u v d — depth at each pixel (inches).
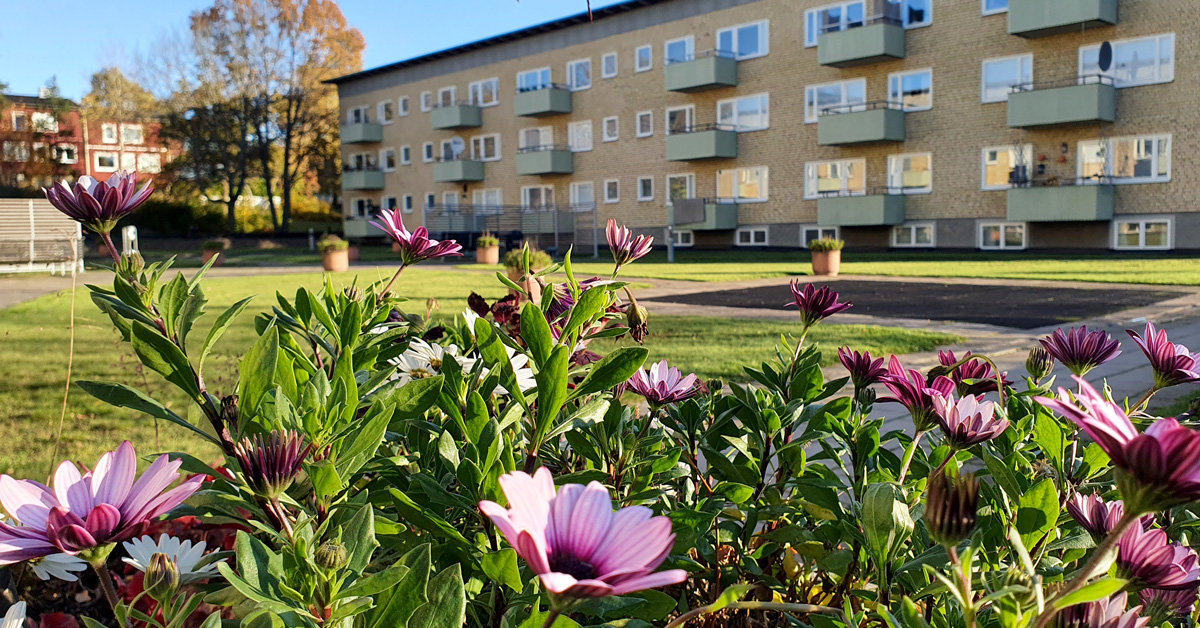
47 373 228.4
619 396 56.6
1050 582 37.1
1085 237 875.4
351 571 29.3
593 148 1315.2
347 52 1689.2
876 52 968.3
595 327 51.6
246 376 36.2
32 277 716.0
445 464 41.6
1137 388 188.2
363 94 1680.6
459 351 55.8
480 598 37.4
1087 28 853.2
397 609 29.0
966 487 24.8
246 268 936.3
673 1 1193.4
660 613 38.1
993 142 926.4
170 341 35.3
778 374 60.2
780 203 1114.1
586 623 41.6
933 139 972.6
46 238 763.4
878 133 973.8
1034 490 39.2
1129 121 840.9
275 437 30.7
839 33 1000.9
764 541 57.9
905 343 278.2
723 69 1125.1
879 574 35.9
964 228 956.6
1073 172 874.8
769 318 378.3
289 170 1900.8
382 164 1660.9
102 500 27.3
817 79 1062.4
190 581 33.8
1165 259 760.3
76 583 70.7
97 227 36.4
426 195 1578.5
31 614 65.2
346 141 1660.9
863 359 54.5
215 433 38.4
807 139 1079.6
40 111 1717.5
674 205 1138.7
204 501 34.3
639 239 55.5
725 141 1136.8
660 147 1230.9
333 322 49.4
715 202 1152.8
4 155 1652.3
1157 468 20.6
